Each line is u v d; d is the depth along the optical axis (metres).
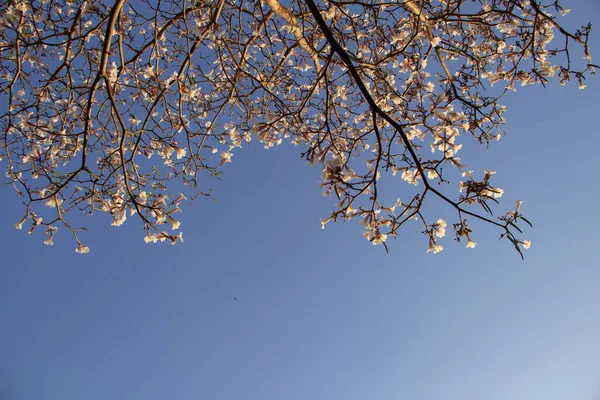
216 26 4.94
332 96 5.77
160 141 5.48
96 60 6.16
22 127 5.68
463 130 4.70
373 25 6.24
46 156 5.74
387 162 4.11
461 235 4.04
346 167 3.80
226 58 6.04
